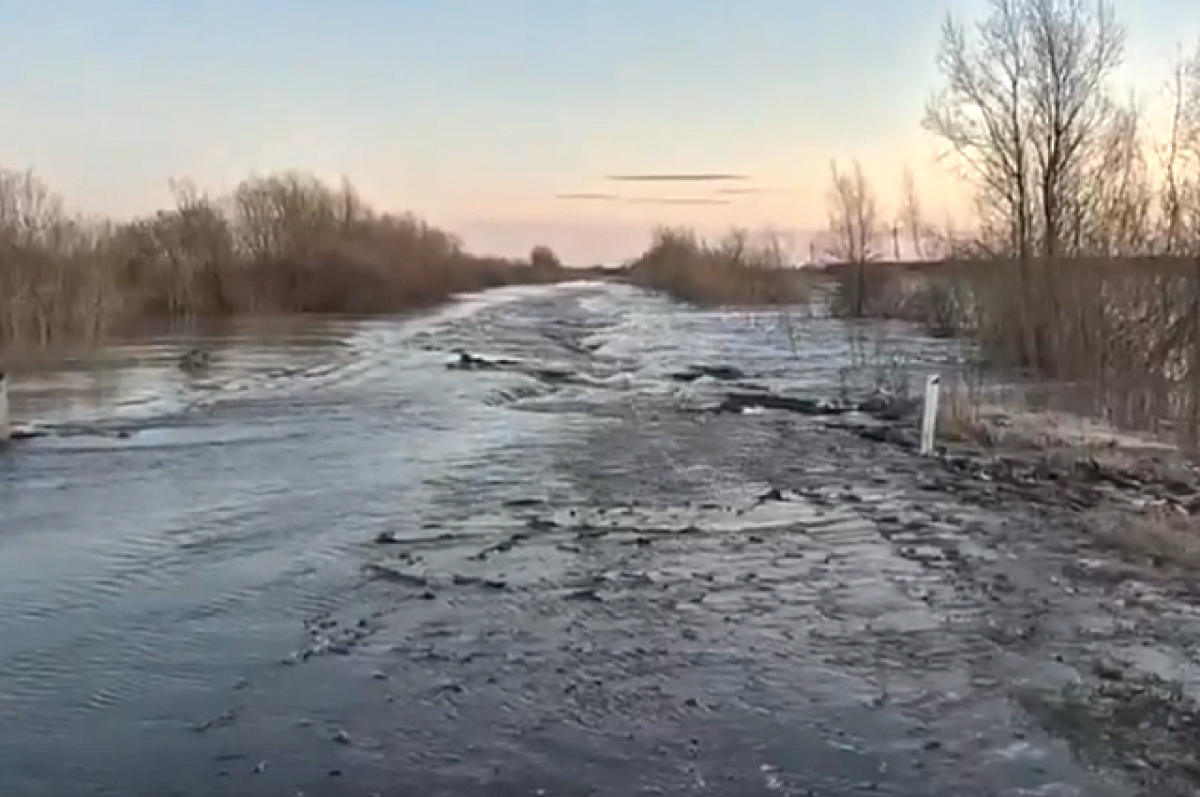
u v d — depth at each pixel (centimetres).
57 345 4691
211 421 2428
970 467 1805
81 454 1977
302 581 1141
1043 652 914
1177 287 2420
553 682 851
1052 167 3130
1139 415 2195
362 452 1981
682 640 952
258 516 1454
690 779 679
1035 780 673
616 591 1101
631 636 962
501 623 1000
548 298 10438
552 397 2881
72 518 1452
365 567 1191
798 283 9088
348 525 1396
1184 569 1173
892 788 664
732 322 6353
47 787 680
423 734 754
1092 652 913
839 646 933
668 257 11150
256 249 8044
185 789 675
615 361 3981
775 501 1544
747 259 9306
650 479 1709
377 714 790
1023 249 3167
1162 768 689
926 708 792
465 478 1719
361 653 921
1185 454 1861
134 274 6912
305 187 8550
